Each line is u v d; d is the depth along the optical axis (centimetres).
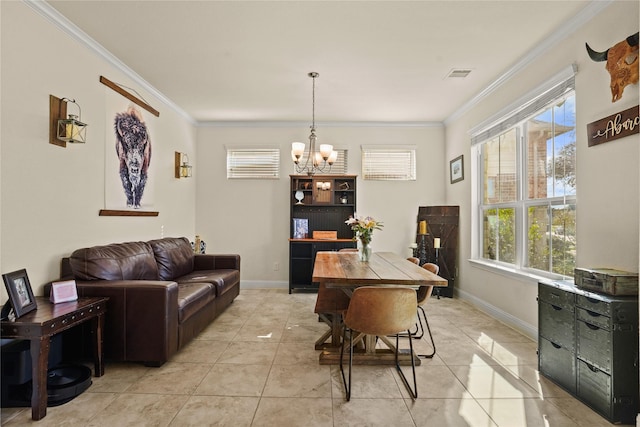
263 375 252
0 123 226
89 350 266
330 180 549
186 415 201
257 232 566
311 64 350
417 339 326
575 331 221
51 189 266
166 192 461
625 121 224
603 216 245
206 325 350
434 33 292
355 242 525
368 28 284
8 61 230
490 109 412
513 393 227
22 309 206
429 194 565
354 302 223
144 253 346
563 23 277
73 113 287
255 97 447
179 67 358
